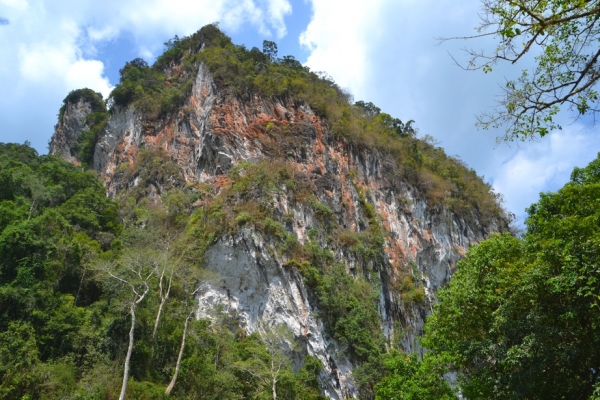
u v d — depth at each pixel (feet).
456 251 210.38
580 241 50.47
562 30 31.68
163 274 114.83
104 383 89.66
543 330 50.49
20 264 107.65
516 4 29.94
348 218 186.29
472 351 58.59
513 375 52.34
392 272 182.91
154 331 105.70
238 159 189.88
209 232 155.63
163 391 94.07
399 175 215.92
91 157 266.57
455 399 69.21
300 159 192.54
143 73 276.41
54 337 97.60
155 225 172.04
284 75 235.20
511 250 63.05
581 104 30.91
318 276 149.38
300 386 122.83
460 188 236.22
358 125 220.84
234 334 137.69
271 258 150.10
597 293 49.01
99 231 154.20
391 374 81.46
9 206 131.75
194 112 216.74
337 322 144.46
